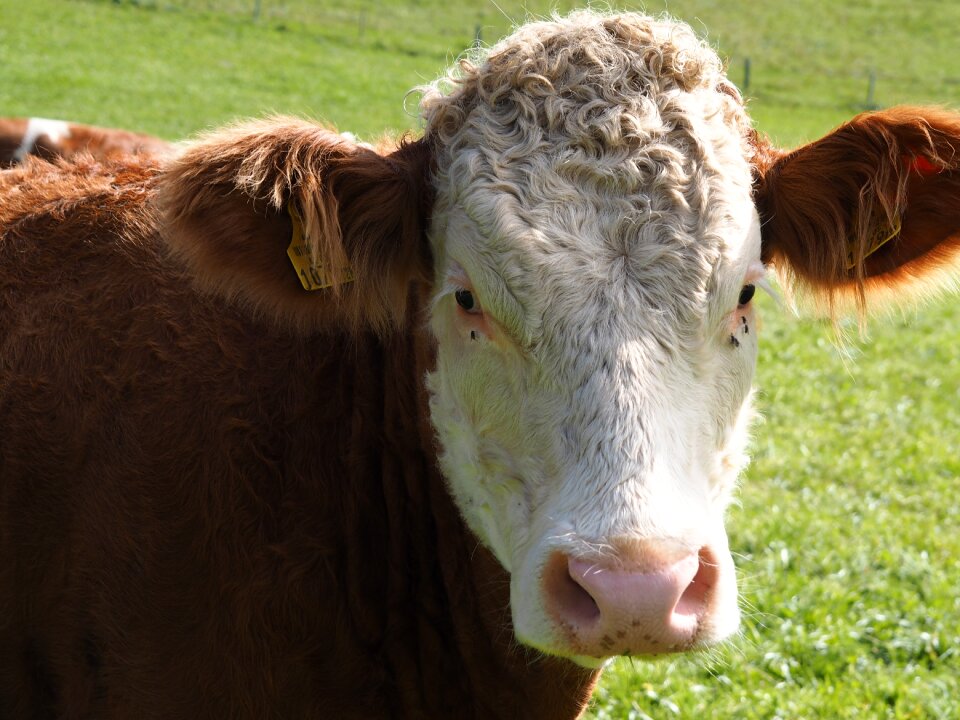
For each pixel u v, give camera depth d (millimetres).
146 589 1784
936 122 1689
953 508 3432
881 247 1807
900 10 18625
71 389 1846
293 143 1677
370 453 1815
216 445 1794
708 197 1657
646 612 1522
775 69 15344
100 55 11711
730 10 18344
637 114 1696
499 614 1794
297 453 1802
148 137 4316
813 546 3043
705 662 2352
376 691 1808
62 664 1843
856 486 3605
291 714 1788
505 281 1643
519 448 1648
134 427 1813
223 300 1855
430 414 1776
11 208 1978
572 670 1813
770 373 4801
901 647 2596
